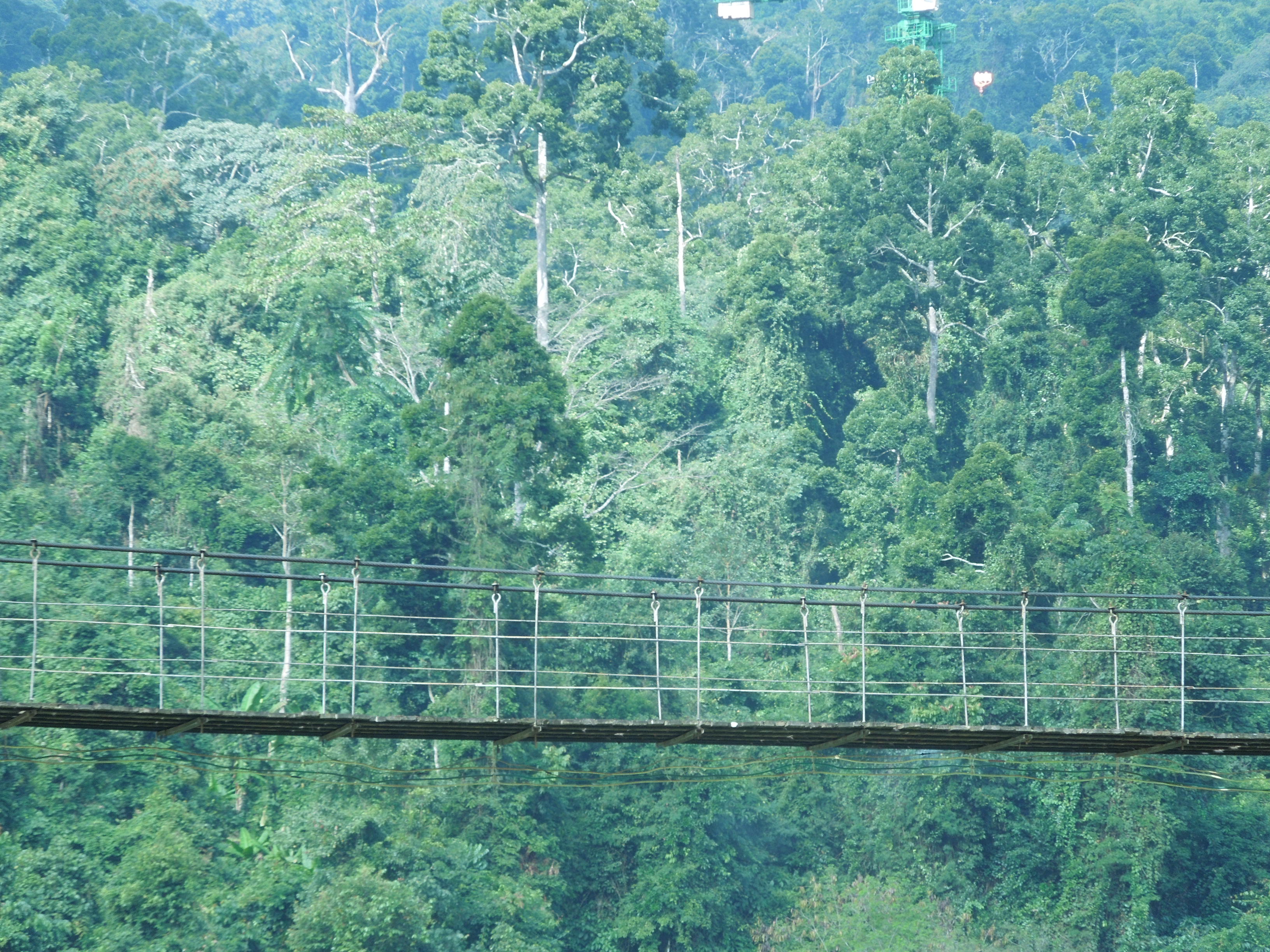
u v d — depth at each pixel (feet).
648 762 187.42
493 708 177.17
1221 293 284.00
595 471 255.29
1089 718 192.65
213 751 170.71
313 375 236.02
